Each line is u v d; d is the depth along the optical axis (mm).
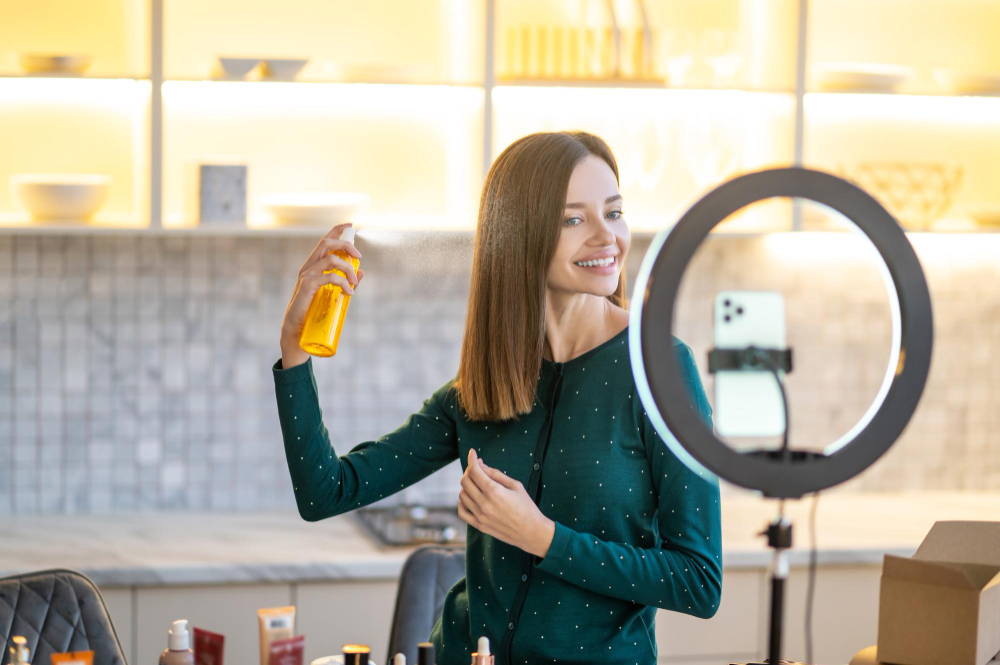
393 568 2334
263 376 2875
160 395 2832
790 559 2428
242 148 2803
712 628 2463
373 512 2738
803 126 2680
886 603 1150
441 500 2916
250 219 2803
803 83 2672
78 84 2686
